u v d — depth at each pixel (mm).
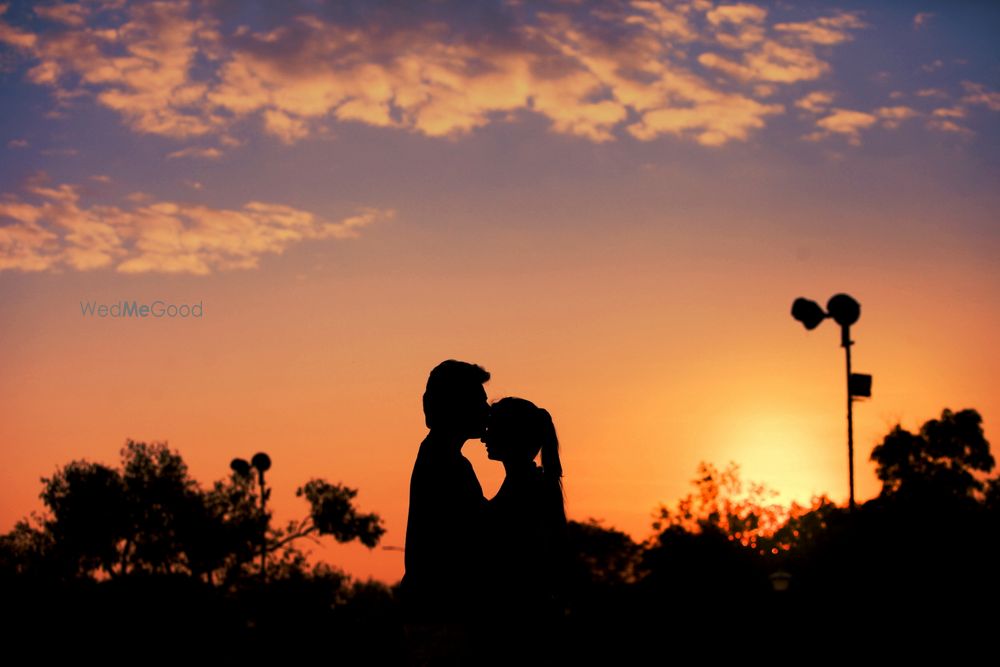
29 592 53344
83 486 55188
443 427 6027
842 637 31078
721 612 57938
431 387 6055
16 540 55375
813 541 46250
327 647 54031
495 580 5926
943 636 30875
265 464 38750
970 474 72812
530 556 6035
